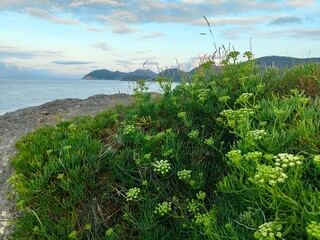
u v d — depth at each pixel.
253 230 2.46
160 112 4.93
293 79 4.87
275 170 1.98
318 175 2.73
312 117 3.44
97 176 3.90
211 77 5.28
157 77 5.26
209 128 4.21
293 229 2.35
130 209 3.51
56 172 3.83
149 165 3.79
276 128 3.52
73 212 3.48
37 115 7.62
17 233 3.39
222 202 3.04
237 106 4.34
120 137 4.44
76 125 5.34
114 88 9.75
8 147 5.67
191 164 3.70
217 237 2.35
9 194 3.95
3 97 60.88
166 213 3.22
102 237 3.33
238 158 2.36
